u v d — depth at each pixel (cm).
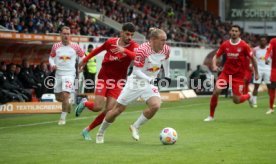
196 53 3597
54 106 2055
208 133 1325
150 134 1323
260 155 963
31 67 2273
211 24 5391
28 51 2394
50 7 3102
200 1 6009
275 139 1195
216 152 1002
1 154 992
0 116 1939
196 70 3362
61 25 2866
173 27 4478
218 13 6034
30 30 2694
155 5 5056
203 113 1980
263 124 1541
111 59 1183
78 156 962
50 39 2231
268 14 5934
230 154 977
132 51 1177
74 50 1628
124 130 1418
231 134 1300
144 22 4094
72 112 2069
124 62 1185
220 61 3072
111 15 3878
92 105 1231
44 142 1169
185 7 5409
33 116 1928
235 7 6019
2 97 2014
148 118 1155
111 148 1066
